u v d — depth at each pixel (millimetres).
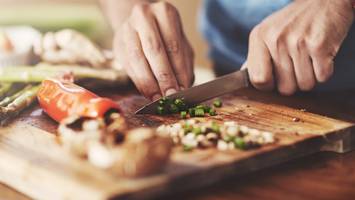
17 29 1191
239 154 693
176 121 814
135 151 608
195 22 1553
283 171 708
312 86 880
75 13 1569
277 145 722
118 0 1070
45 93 812
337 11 861
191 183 649
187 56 931
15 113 823
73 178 621
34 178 651
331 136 762
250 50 886
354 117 861
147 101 922
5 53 1062
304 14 869
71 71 955
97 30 1554
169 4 938
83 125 691
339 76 1029
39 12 1568
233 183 677
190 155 685
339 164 730
